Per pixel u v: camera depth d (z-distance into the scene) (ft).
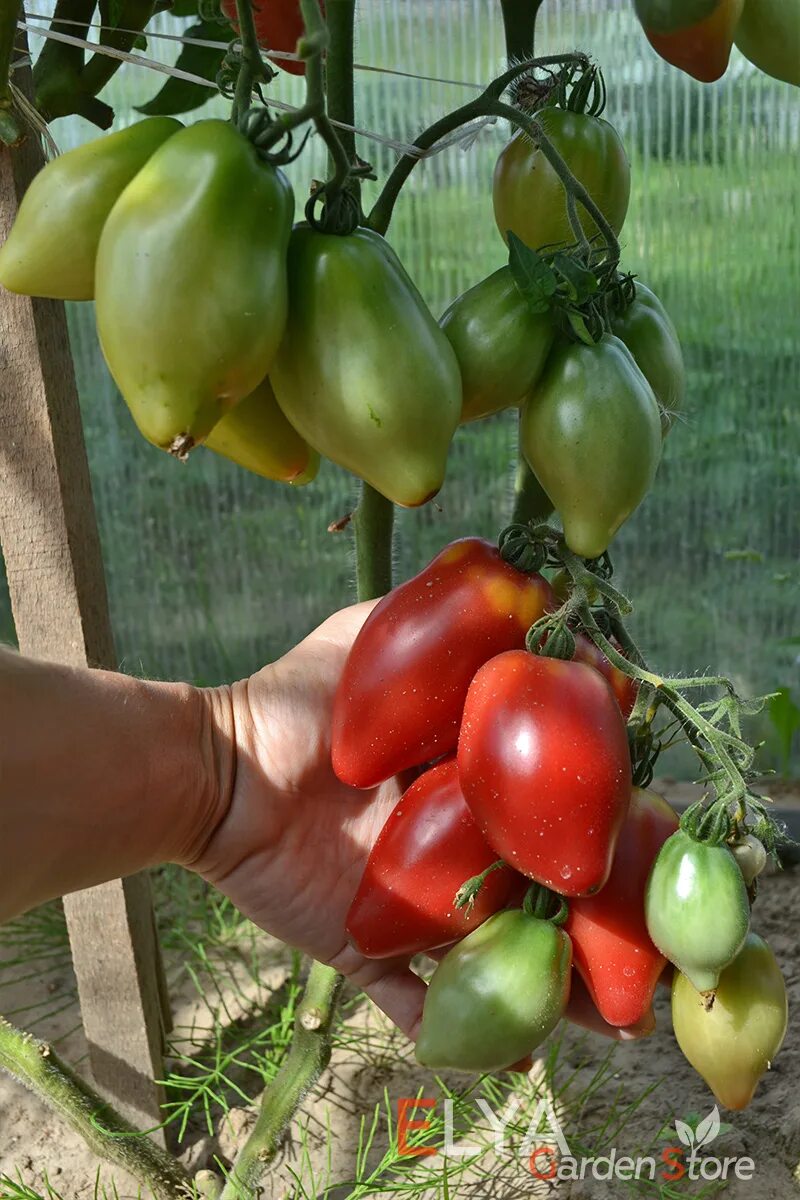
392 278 1.60
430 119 4.10
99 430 4.79
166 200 1.48
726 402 4.48
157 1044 3.35
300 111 1.53
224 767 2.33
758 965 1.83
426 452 1.60
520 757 1.70
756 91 4.01
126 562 5.03
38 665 2.15
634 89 4.08
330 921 2.40
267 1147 2.79
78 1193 3.17
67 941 4.16
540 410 1.70
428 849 1.86
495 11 3.92
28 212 1.58
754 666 4.89
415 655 1.83
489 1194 3.01
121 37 2.37
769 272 4.25
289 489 4.85
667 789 4.75
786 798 4.47
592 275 1.68
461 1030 1.79
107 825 2.16
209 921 4.24
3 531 2.69
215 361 1.49
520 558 1.87
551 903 1.85
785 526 4.65
